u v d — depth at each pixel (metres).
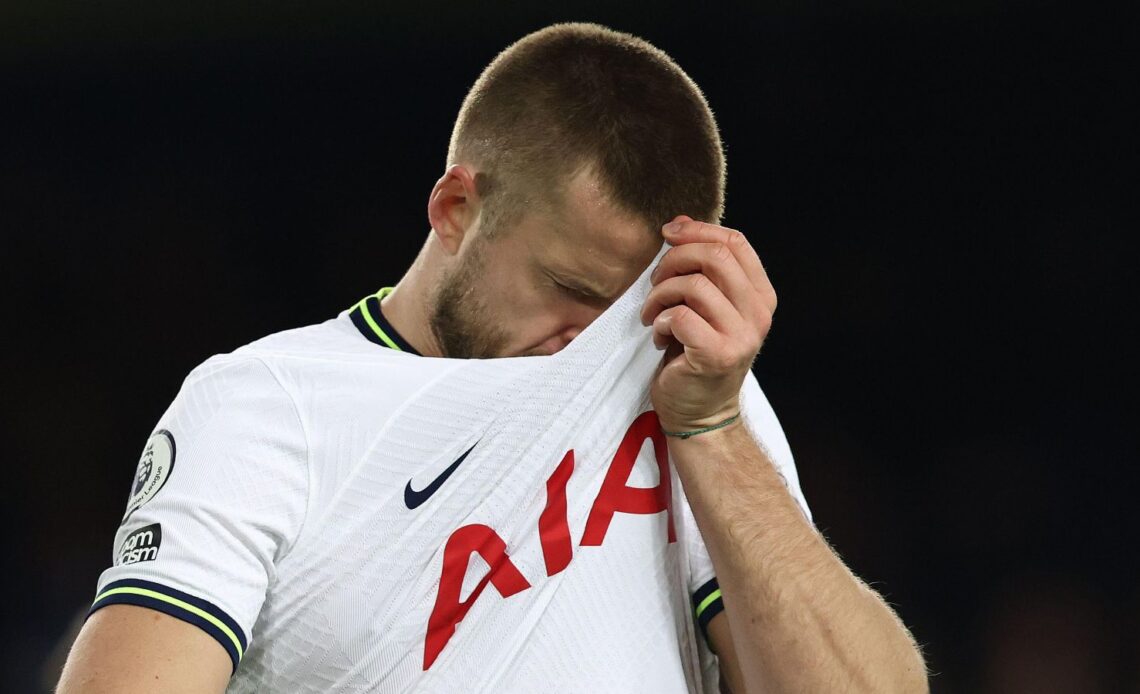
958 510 22.27
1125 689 20.97
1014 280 22.39
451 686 5.10
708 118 5.81
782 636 5.30
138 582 4.98
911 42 21.72
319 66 22.70
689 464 5.45
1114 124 21.72
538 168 5.42
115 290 23.73
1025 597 21.75
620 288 5.47
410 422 5.28
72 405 23.72
